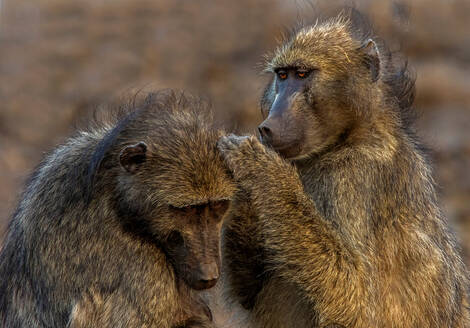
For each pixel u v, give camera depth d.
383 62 11.75
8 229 10.95
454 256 12.12
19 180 14.33
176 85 30.92
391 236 10.99
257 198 10.72
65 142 10.67
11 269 10.35
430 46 35.03
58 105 29.98
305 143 11.18
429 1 38.50
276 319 11.31
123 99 12.53
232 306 11.67
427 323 11.29
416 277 11.22
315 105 11.22
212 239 9.83
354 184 10.80
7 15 38.62
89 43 35.19
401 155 11.16
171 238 9.84
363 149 10.94
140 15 38.25
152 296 9.74
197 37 35.44
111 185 9.78
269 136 11.14
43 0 40.47
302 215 10.71
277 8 36.97
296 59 11.38
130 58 33.69
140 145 9.61
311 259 10.58
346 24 12.12
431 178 11.91
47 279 9.87
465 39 35.56
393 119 11.32
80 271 9.71
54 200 9.98
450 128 28.27
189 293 10.27
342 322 10.64
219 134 10.72
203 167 9.70
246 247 10.94
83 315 9.61
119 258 9.67
